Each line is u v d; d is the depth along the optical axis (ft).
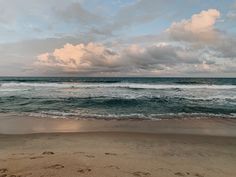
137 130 28.89
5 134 25.94
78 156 14.90
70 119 35.96
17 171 11.56
